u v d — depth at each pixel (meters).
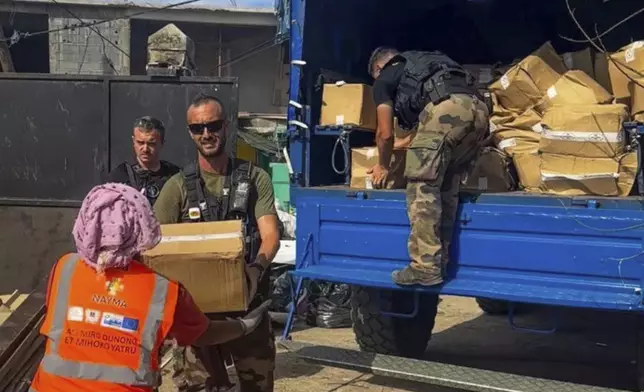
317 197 4.95
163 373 5.06
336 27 5.66
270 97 20.39
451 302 8.66
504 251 4.27
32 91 7.82
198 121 3.53
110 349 2.41
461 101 4.43
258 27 20.22
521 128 4.83
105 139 7.62
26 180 7.90
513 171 4.80
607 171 4.18
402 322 5.36
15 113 7.87
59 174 7.83
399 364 4.49
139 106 7.49
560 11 6.28
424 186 4.34
